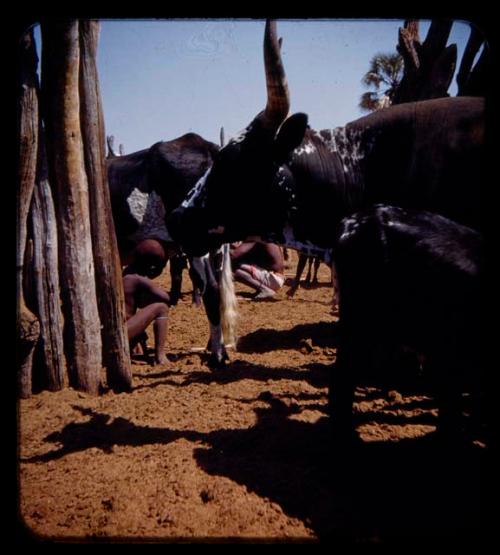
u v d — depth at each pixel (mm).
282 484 2945
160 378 5172
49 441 3650
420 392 4656
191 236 4867
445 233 2887
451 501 2771
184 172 6832
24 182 4020
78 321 4562
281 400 4316
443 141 3814
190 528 2582
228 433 3670
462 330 2736
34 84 4039
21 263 4051
